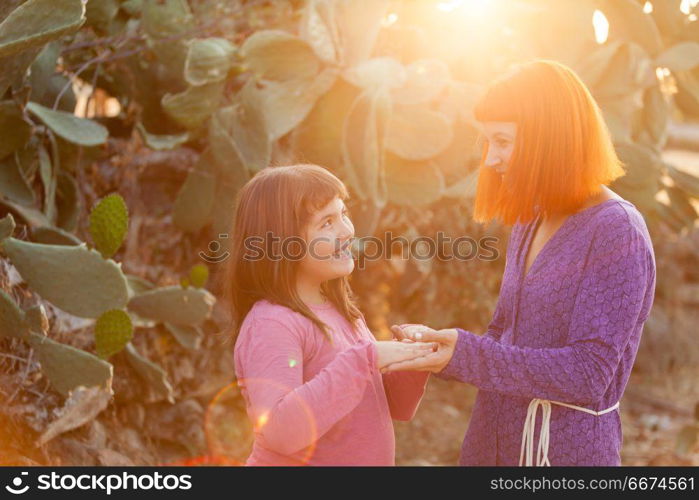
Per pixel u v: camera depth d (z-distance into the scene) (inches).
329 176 63.7
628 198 134.6
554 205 61.6
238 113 118.7
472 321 165.0
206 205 118.0
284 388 57.5
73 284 87.7
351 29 119.2
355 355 58.1
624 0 124.5
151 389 117.4
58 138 111.7
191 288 103.7
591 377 58.2
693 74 135.9
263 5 135.8
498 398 65.8
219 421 128.6
